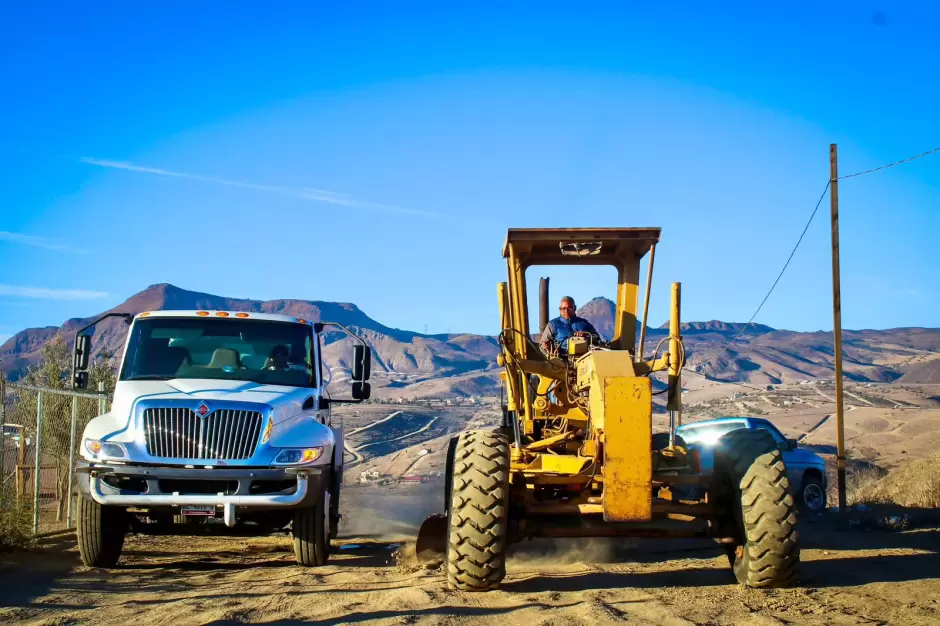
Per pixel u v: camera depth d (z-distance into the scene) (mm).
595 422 7391
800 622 5805
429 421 112312
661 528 7523
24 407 16375
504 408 8938
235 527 9391
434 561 8969
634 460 6902
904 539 10781
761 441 7379
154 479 8930
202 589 7828
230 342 10852
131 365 10477
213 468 8977
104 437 9117
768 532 6969
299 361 10898
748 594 6867
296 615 6469
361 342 11148
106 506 9172
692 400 131000
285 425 9469
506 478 7219
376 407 134125
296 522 9406
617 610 6285
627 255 9062
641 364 8336
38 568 9219
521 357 8508
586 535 7559
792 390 145000
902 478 18344
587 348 8273
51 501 16859
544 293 9055
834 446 60750
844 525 13469
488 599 6887
